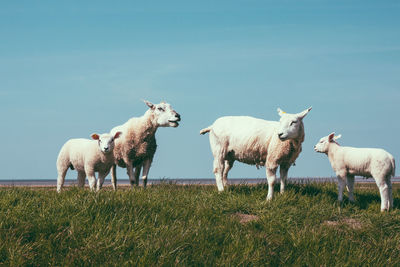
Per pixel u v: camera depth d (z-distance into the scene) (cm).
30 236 637
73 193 882
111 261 572
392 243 727
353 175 1066
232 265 578
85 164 1121
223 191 1009
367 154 1013
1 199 797
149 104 1201
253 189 1074
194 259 596
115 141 1209
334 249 669
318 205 945
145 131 1195
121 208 745
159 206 805
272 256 636
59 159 1198
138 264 561
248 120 1098
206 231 686
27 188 994
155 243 617
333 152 1063
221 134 1109
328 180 1300
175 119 1174
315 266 608
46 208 738
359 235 770
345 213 937
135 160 1227
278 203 918
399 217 880
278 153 1005
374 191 1197
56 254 597
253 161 1081
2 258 573
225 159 1145
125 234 650
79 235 638
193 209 834
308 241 688
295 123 968
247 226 780
